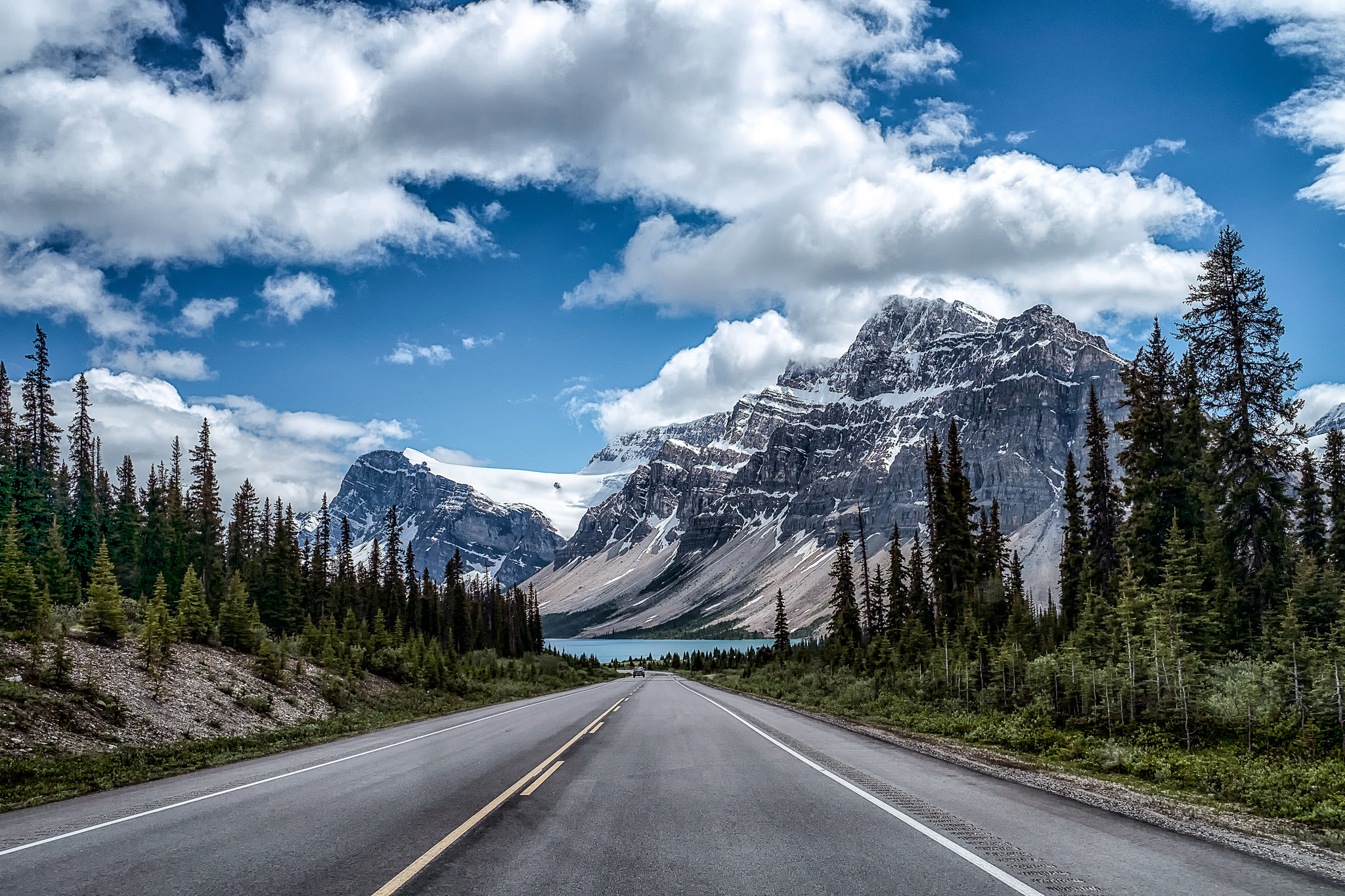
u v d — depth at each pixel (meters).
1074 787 12.05
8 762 14.38
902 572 59.09
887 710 30.94
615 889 6.20
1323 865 7.26
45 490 54.84
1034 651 39.22
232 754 18.11
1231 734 19.12
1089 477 41.81
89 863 7.16
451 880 6.42
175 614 36.12
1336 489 35.38
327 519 89.75
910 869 6.82
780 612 95.19
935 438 58.03
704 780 12.23
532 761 14.78
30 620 25.33
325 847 7.65
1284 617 26.33
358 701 35.16
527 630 137.12
